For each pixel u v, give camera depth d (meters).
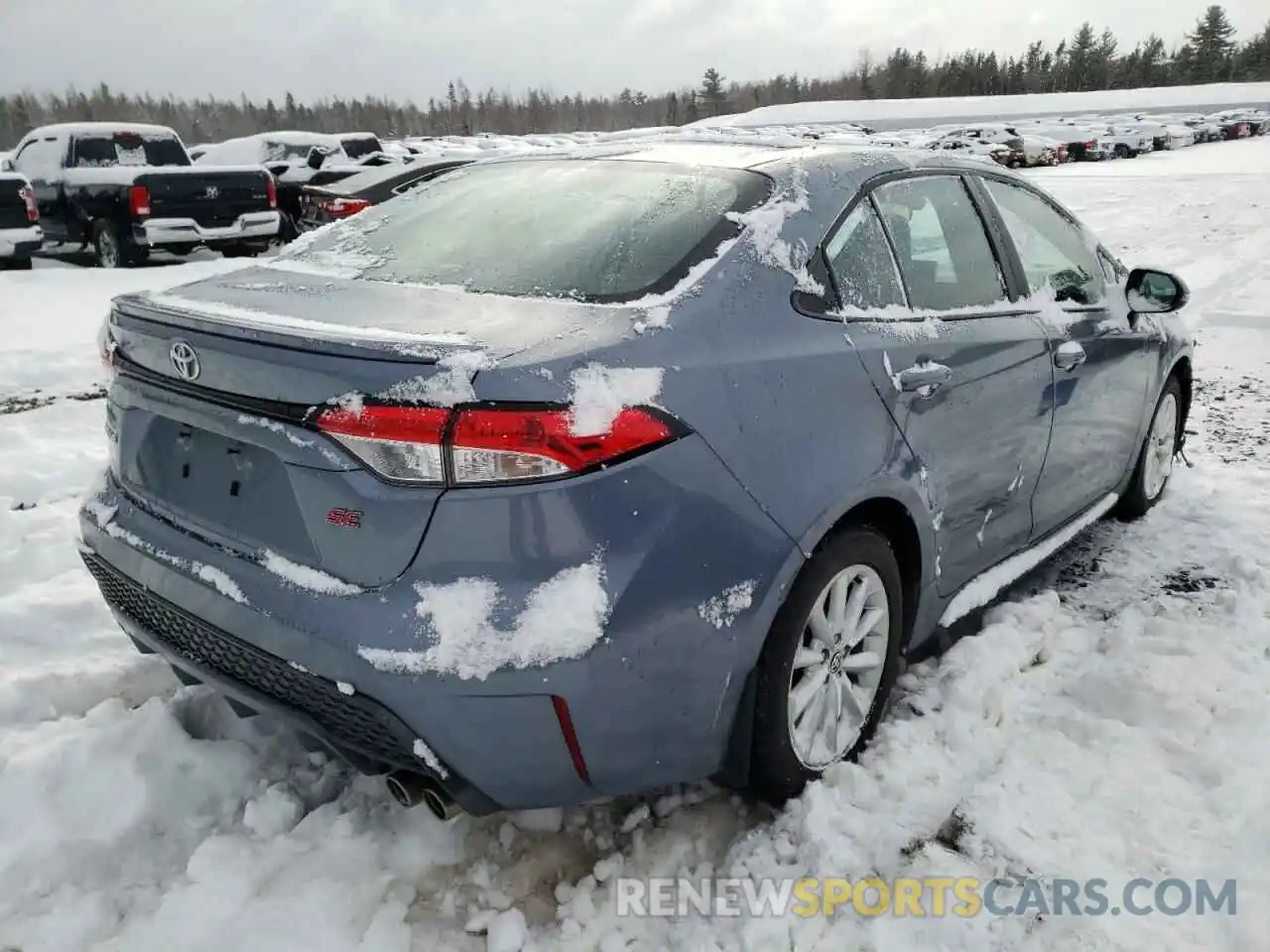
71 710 3.03
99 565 2.63
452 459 1.92
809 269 2.56
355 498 2.01
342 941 2.19
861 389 2.54
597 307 2.27
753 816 2.62
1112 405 3.93
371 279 2.65
